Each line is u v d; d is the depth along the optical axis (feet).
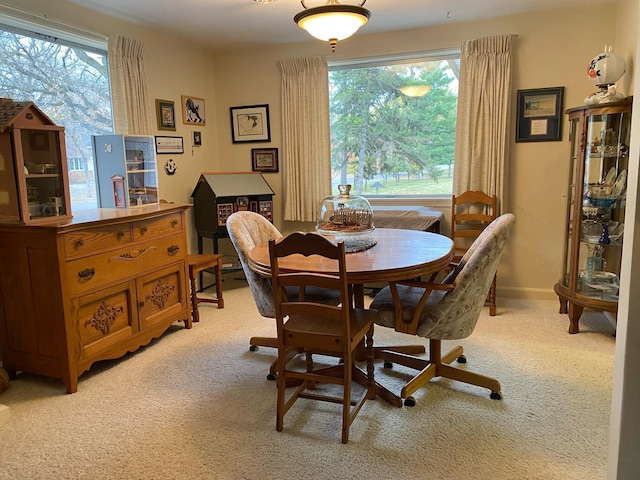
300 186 14.57
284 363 6.67
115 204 10.69
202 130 14.99
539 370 8.49
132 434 6.72
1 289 8.29
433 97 13.62
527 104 12.28
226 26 12.41
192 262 11.57
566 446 6.26
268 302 8.13
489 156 12.43
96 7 10.73
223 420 7.06
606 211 10.15
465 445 6.32
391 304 7.63
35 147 8.35
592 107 9.69
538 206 12.59
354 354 8.19
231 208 13.67
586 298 9.91
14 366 8.50
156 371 8.77
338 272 6.48
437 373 7.95
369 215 8.82
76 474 5.87
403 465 5.92
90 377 8.55
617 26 11.20
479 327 10.69
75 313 8.02
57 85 10.43
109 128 11.81
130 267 9.18
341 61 13.91
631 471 4.84
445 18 12.14
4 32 9.27
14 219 7.98
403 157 14.17
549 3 11.22
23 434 6.77
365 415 7.11
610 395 7.57
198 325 11.25
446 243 8.43
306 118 14.20
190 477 5.77
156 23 12.07
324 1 10.35
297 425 6.88
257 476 5.76
